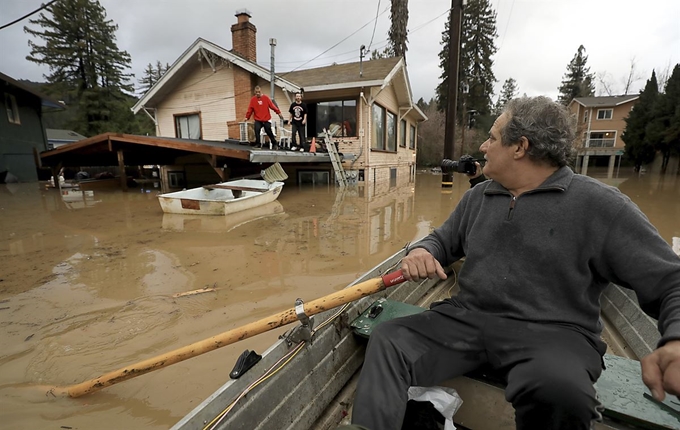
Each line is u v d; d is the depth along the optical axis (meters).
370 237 4.78
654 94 24.22
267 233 4.95
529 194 1.27
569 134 1.24
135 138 8.73
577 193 1.18
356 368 1.82
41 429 1.60
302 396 1.44
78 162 11.34
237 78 11.72
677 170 21.14
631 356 1.91
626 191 10.80
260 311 2.66
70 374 1.99
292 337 1.40
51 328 2.45
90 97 27.27
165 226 5.35
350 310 1.79
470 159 2.86
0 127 12.68
